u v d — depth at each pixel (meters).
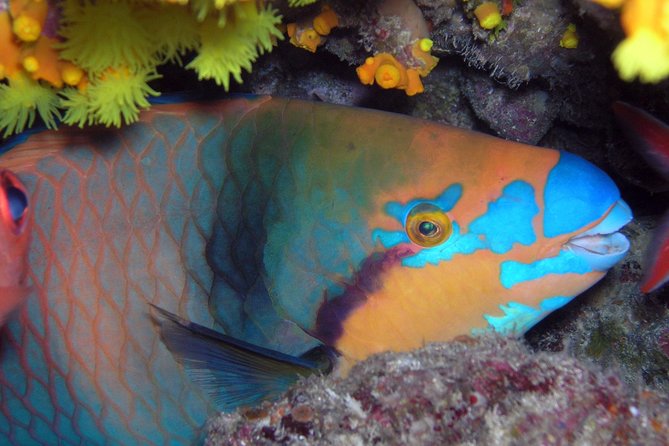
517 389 0.34
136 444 0.42
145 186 0.40
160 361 0.41
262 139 0.41
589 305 0.49
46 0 0.37
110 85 0.39
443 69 0.54
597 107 0.48
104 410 0.41
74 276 0.40
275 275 0.41
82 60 0.38
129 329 0.40
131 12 0.37
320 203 0.40
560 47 0.46
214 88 0.50
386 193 0.40
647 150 0.41
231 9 0.37
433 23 0.47
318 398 0.36
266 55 0.52
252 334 0.41
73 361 0.41
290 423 0.36
